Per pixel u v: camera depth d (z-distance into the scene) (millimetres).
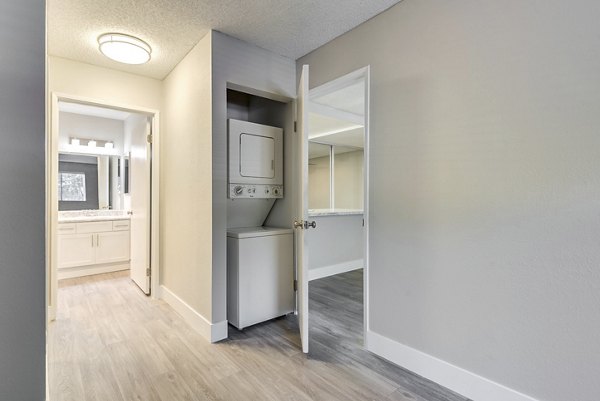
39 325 1021
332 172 5027
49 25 2135
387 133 1976
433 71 1738
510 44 1454
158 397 1620
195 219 2486
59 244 3814
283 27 2201
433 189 1746
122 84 2922
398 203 1918
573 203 1293
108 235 4180
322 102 3559
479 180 1565
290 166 2777
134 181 3643
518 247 1441
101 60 2686
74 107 4117
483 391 1554
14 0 988
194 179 2500
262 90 2521
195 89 2467
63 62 2633
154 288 3133
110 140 4680
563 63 1310
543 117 1364
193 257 2512
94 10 1971
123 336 2311
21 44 993
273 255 2600
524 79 1415
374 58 2055
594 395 1246
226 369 1879
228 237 2498
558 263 1329
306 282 2057
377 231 2037
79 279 3848
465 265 1620
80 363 1934
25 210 996
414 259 1840
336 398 1611
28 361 1002
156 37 2330
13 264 977
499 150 1496
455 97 1649
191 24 2162
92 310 2822
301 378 1787
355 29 2186
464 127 1615
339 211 4508
